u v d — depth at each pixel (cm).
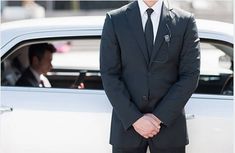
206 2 2058
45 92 390
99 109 377
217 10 2044
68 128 378
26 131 382
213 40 390
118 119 341
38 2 2302
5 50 399
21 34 401
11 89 396
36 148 382
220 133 370
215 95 382
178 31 334
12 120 384
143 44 333
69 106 381
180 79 336
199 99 379
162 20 335
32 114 382
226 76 429
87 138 377
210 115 371
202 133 370
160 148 340
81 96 384
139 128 330
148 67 335
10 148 385
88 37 396
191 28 337
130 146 338
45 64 451
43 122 381
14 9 2005
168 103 330
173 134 338
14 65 437
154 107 337
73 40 400
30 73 441
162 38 333
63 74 507
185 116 351
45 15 2266
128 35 334
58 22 405
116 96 331
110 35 337
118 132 339
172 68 338
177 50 335
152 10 335
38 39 400
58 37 398
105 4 2288
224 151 370
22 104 386
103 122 375
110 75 335
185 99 332
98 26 396
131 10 339
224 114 371
